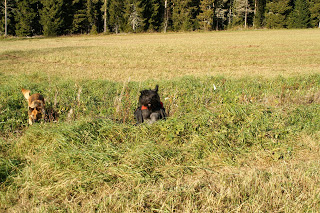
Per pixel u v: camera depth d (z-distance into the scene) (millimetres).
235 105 7055
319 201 3645
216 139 5406
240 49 28344
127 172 4363
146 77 14844
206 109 7086
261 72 16203
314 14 66875
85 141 5125
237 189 3859
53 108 7199
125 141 5391
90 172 4336
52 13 60250
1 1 58750
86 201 3805
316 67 18484
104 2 68688
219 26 77000
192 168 4730
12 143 5383
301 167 4508
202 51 27188
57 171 4371
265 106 7141
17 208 3633
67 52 26500
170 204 3590
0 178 4215
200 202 3676
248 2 71938
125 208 3506
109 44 37219
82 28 70000
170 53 26250
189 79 12266
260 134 5637
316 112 7277
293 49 28172
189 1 68125
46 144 5102
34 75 14227
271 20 68938
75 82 11633
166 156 4902
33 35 64375
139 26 70062
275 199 3688
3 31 62438
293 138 5840
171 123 5754
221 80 11875
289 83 11547
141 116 6320
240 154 5191
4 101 7945
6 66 18688
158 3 69125
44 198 3844
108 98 9039
